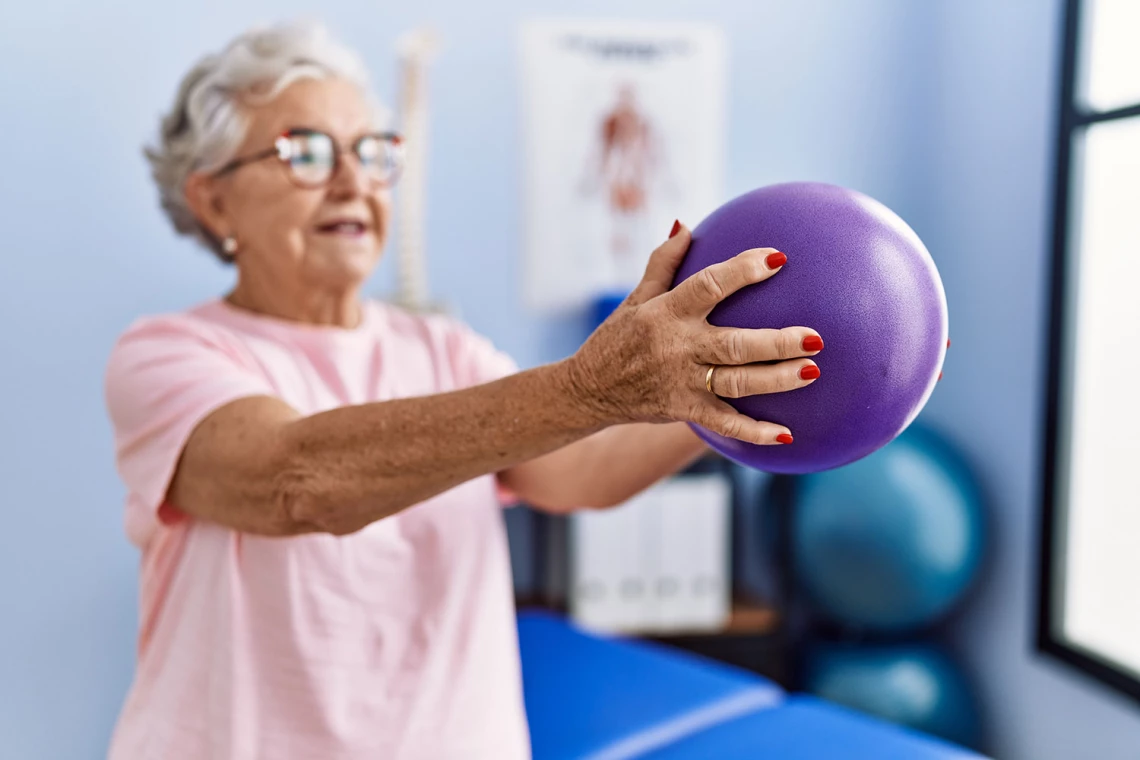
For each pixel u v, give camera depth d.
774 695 2.01
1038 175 2.79
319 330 1.17
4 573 2.65
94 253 2.70
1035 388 2.81
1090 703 2.59
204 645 1.04
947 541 2.71
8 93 2.61
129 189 2.71
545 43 3.04
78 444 2.71
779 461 0.78
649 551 2.85
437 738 1.07
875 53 3.28
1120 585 2.68
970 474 2.89
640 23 3.11
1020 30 2.85
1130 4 2.56
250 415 0.92
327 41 1.18
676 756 1.71
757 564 3.27
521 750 1.17
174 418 0.97
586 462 1.20
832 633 3.04
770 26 3.21
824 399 0.73
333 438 0.82
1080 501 2.79
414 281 2.77
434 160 2.97
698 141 3.18
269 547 1.02
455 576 1.11
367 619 1.06
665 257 0.80
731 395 0.69
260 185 1.13
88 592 2.72
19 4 2.60
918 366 0.74
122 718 1.13
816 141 3.26
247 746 1.02
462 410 0.78
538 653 2.16
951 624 3.18
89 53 2.65
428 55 2.78
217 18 2.75
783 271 0.73
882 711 2.75
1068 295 2.68
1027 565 2.85
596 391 0.74
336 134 1.14
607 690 1.97
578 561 2.81
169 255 2.76
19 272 2.64
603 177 3.12
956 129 3.15
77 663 2.72
